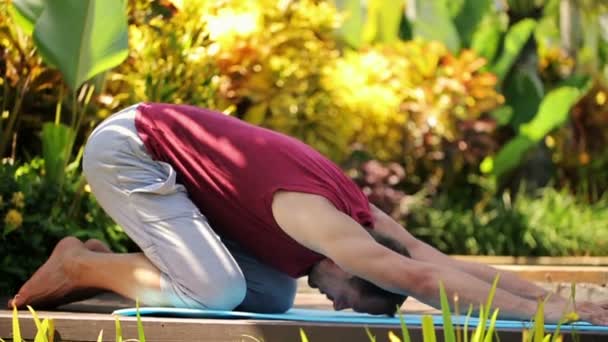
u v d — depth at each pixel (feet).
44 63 31.04
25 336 18.15
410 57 51.42
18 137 32.76
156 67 33.04
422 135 48.83
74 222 28.48
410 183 49.73
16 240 26.66
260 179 18.99
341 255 18.02
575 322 17.60
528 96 54.80
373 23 57.31
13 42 30.66
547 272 32.76
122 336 17.54
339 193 18.93
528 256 45.88
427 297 17.83
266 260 19.70
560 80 59.06
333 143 44.73
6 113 30.25
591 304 18.01
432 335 13.88
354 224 18.33
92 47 27.81
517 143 53.01
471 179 52.08
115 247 29.30
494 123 51.01
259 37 43.75
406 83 50.08
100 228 28.89
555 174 57.57
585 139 58.49
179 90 33.45
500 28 56.03
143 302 19.65
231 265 19.30
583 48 62.85
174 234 19.40
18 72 30.86
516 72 55.11
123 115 20.40
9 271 26.04
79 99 31.07
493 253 46.01
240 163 19.26
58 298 20.48
